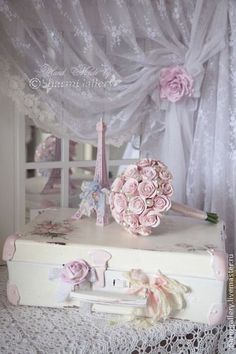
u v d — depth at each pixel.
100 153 1.22
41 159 1.44
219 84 1.41
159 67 1.39
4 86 1.25
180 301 1.02
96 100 1.33
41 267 1.06
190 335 1.04
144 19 1.34
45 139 1.44
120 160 1.51
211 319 1.02
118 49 1.35
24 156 1.38
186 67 1.38
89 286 1.04
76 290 1.04
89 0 1.33
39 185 1.45
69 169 1.49
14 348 0.92
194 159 1.46
